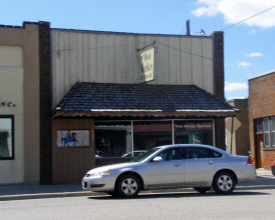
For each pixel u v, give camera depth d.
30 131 15.12
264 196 11.11
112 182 10.83
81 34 16.19
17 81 15.18
